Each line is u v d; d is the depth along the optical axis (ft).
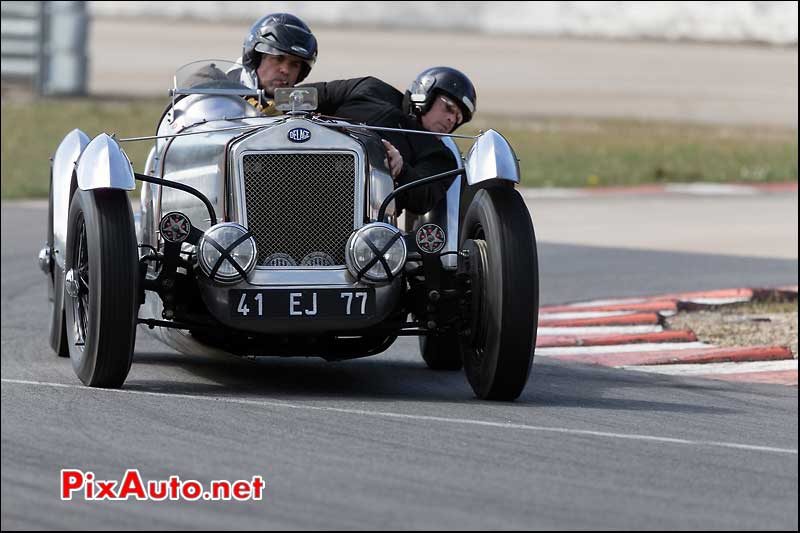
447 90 84.33
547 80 542.16
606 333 105.91
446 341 87.40
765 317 113.70
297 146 73.41
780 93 523.70
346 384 81.76
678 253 156.87
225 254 70.28
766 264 148.46
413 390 80.02
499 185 73.72
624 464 57.67
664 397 79.77
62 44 407.44
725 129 364.38
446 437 62.18
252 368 88.17
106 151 71.56
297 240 73.51
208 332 73.46
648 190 232.32
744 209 205.16
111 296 69.92
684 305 118.21
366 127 77.30
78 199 72.69
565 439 62.59
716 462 58.70
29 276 137.18
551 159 273.33
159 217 78.23
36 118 324.60
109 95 415.44
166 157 78.28
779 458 59.98
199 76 85.20
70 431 61.36
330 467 55.62
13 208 195.00
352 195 73.92
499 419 67.56
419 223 83.92
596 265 146.30
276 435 61.62
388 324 74.13
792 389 85.81
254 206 73.15
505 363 71.36
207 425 63.52
